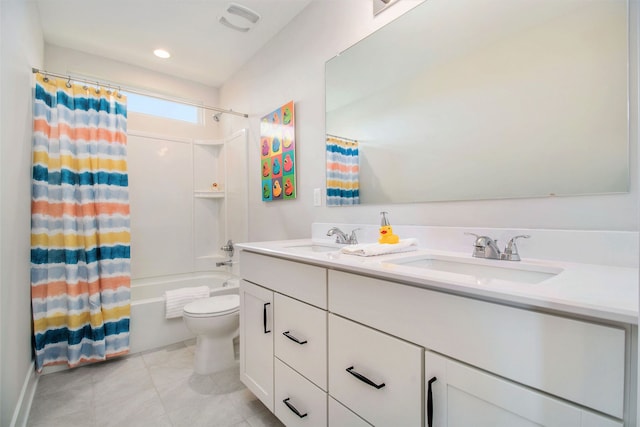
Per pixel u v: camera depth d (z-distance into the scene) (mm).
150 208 2791
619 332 476
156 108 2881
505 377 603
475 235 1136
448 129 1255
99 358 1952
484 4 1143
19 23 1486
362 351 895
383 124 1509
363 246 1146
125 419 1433
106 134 2100
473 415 651
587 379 508
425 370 735
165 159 2885
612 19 868
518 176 1058
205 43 2385
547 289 588
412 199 1392
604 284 630
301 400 1143
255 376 1439
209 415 1459
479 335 640
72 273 1911
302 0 1912
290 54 2117
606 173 881
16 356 1408
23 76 1591
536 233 994
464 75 1200
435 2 1294
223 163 3070
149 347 2184
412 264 1077
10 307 1324
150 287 2713
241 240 2693
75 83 2033
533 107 1019
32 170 1819
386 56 1491
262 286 1389
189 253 2990
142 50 2492
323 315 1038
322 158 1859
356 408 918
